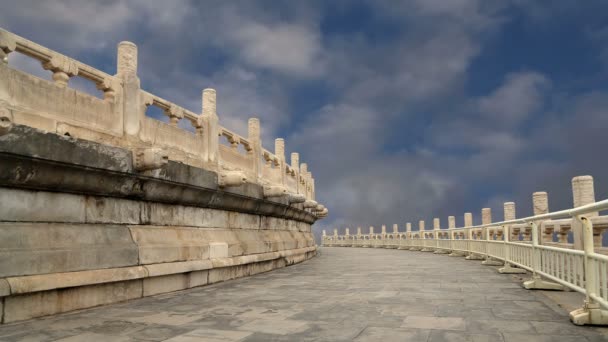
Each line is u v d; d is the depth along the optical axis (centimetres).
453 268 1463
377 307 719
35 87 724
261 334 541
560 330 544
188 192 1053
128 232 877
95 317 655
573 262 656
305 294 885
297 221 2122
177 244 984
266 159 1766
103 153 787
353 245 4975
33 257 660
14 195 675
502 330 546
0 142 616
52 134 695
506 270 1267
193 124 1183
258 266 1398
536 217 859
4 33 673
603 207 519
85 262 747
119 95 896
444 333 534
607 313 566
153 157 842
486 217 1989
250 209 1425
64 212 754
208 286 1045
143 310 713
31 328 581
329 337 521
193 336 534
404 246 3497
